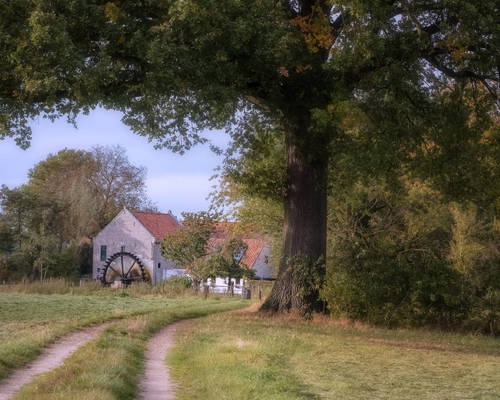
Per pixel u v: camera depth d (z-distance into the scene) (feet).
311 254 82.07
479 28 69.62
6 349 43.70
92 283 168.35
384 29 70.90
